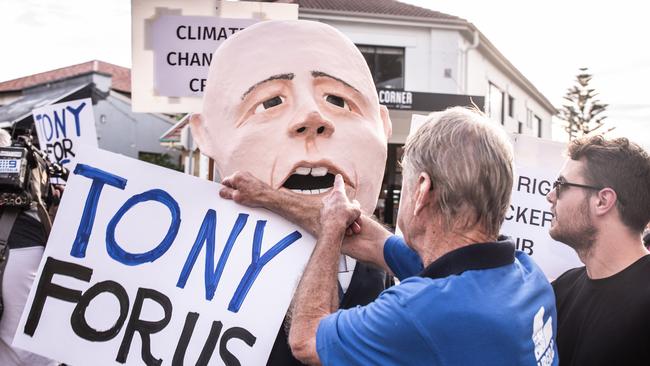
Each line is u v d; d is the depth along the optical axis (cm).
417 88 1445
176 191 162
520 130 2166
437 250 129
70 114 435
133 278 158
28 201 194
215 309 155
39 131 448
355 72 189
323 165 175
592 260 183
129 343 155
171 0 302
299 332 133
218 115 184
